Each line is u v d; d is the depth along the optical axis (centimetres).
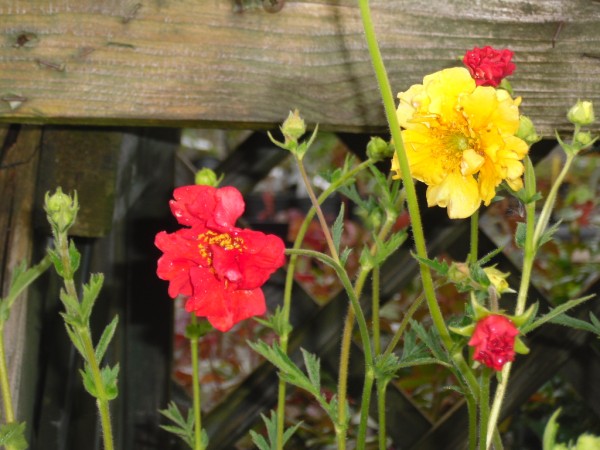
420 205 68
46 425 66
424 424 73
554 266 111
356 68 55
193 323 54
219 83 55
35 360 63
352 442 103
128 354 69
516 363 70
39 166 62
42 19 55
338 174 54
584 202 110
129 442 69
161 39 55
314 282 114
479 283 42
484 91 42
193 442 55
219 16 55
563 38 54
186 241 43
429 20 54
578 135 44
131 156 65
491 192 43
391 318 110
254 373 73
